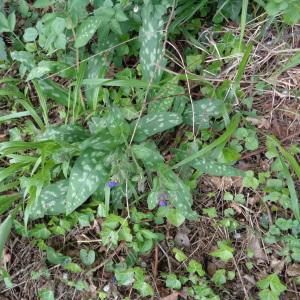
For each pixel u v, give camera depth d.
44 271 0.61
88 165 0.59
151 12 0.63
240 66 0.60
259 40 0.70
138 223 0.62
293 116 0.66
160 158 0.58
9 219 0.60
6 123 0.72
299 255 0.57
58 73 0.66
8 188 0.62
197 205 0.63
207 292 0.57
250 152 0.65
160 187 0.58
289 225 0.59
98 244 0.63
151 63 0.66
